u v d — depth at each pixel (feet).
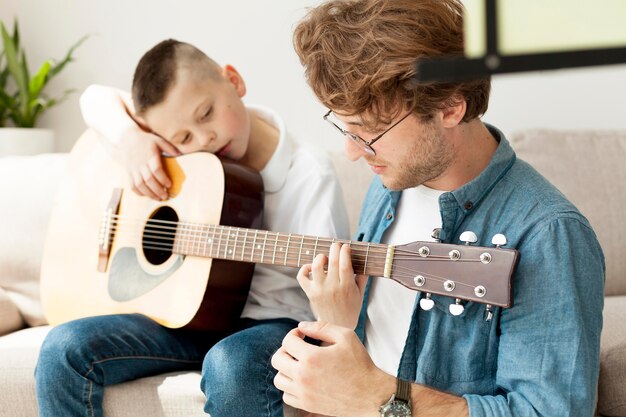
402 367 4.14
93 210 5.83
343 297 4.08
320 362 3.73
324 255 4.21
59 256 5.90
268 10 7.89
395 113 3.76
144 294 5.31
